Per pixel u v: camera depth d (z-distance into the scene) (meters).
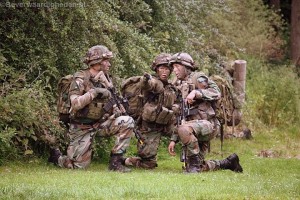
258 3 51.78
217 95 21.98
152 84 22.22
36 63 24.67
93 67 21.67
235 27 46.19
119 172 21.19
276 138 34.19
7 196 15.53
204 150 22.52
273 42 50.72
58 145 23.59
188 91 22.11
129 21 32.34
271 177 21.31
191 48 34.03
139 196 16.09
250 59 44.12
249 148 30.39
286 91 38.25
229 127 33.00
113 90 21.77
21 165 22.20
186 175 20.61
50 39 25.73
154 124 22.97
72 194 15.95
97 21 26.77
